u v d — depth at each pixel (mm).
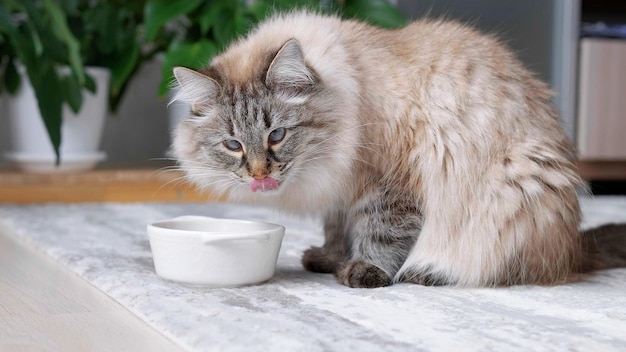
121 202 3055
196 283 1431
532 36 3680
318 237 2125
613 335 1110
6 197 2936
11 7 2900
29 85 3039
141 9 3439
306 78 1499
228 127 1503
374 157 1545
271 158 1494
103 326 1208
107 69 3275
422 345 1047
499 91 1570
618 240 1714
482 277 1497
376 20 2936
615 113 3898
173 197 3121
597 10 4285
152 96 3980
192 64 2889
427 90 1549
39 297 1412
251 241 1434
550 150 1552
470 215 1510
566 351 1026
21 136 3113
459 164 1514
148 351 1074
